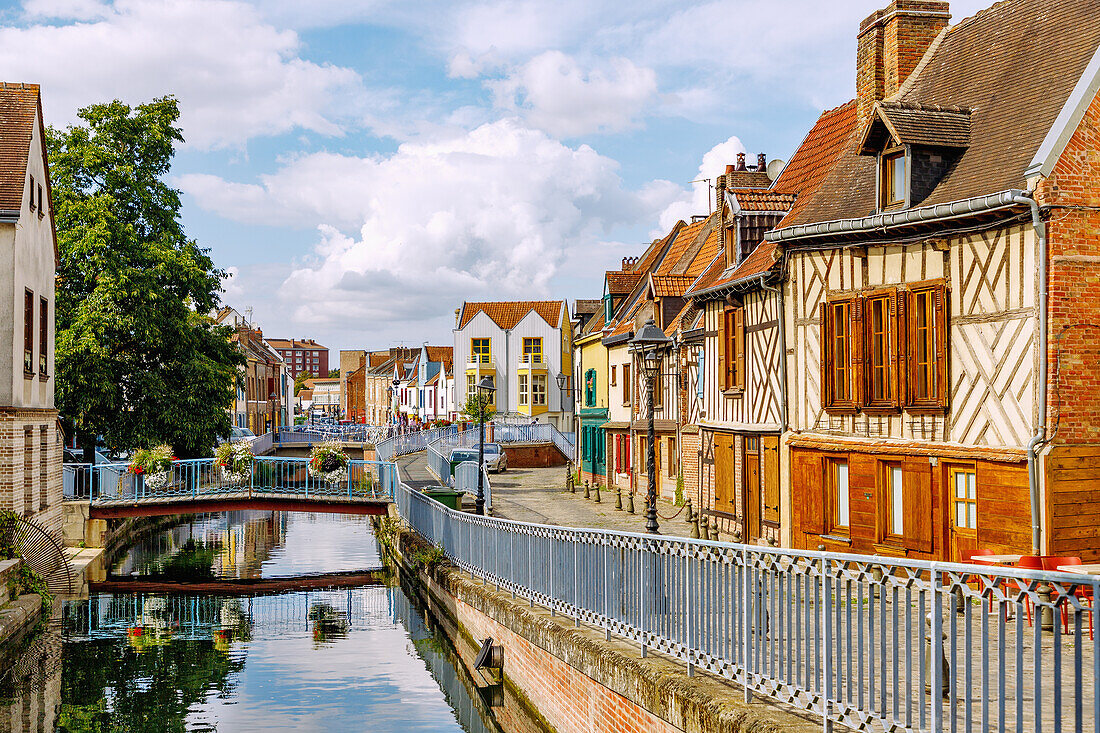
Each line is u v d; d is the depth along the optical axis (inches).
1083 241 455.2
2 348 817.5
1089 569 392.8
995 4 600.1
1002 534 468.1
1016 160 480.4
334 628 730.2
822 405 593.6
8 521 778.2
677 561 334.6
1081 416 452.4
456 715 505.0
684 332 946.7
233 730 478.0
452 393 2967.5
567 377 2445.9
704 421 824.9
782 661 276.7
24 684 565.3
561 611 454.0
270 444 2415.1
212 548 1195.3
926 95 604.7
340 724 486.9
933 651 221.3
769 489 665.0
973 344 491.2
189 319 1309.1
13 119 890.7
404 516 1007.0
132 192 1266.0
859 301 559.5
